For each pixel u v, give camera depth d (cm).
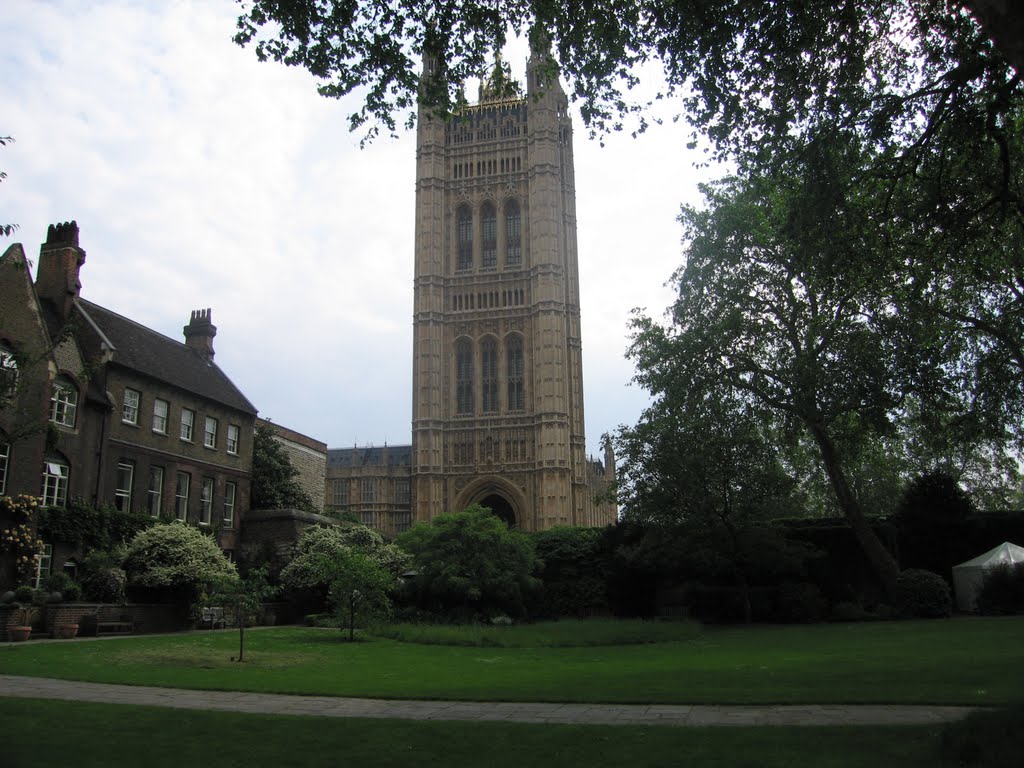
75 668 1759
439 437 9512
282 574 4119
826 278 2212
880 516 4466
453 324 9888
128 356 3928
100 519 3453
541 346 9469
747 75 1781
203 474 4350
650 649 2534
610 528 4894
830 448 3953
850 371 3291
